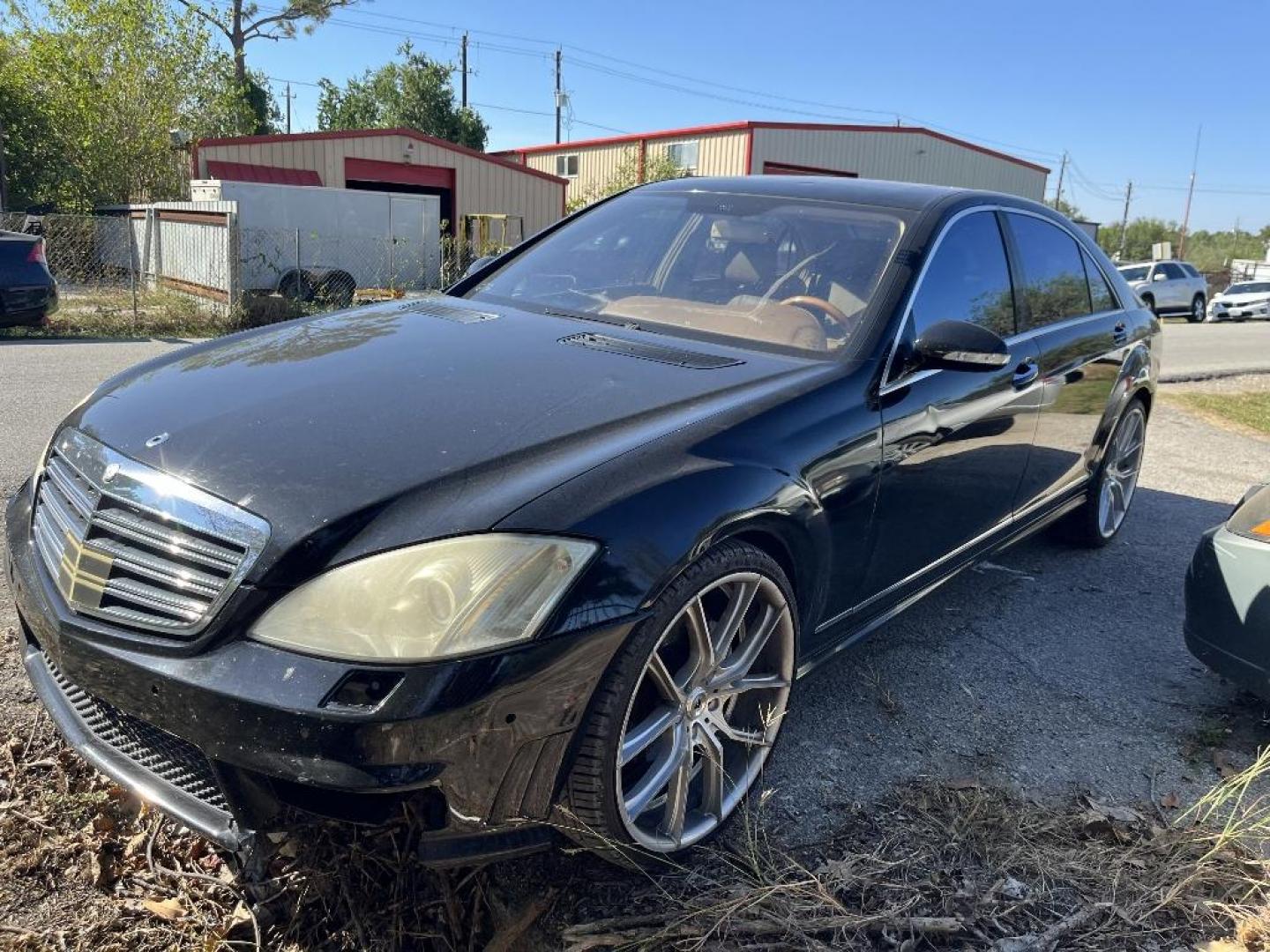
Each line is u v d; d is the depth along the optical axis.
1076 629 4.02
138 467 2.12
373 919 2.15
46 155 24.28
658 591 2.06
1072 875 2.44
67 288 14.27
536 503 1.97
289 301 13.70
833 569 2.73
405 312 3.34
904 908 2.27
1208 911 2.34
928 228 3.31
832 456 2.60
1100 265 4.73
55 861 2.28
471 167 23.75
